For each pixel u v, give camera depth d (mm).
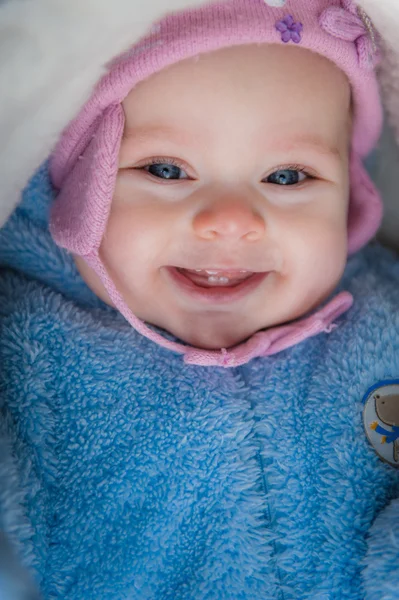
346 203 1152
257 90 998
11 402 1051
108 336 1150
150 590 1008
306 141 1043
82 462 1044
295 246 1080
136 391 1102
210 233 1021
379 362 1133
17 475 952
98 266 1052
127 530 1018
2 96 923
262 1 968
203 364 1108
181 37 943
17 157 976
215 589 1009
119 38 922
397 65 1150
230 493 1050
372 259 1370
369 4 1043
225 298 1103
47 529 996
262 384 1135
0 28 900
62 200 1121
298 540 1031
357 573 1007
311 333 1147
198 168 1033
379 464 1070
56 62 924
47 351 1109
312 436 1089
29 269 1224
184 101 998
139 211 1050
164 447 1060
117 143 1008
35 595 804
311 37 989
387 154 1350
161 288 1103
